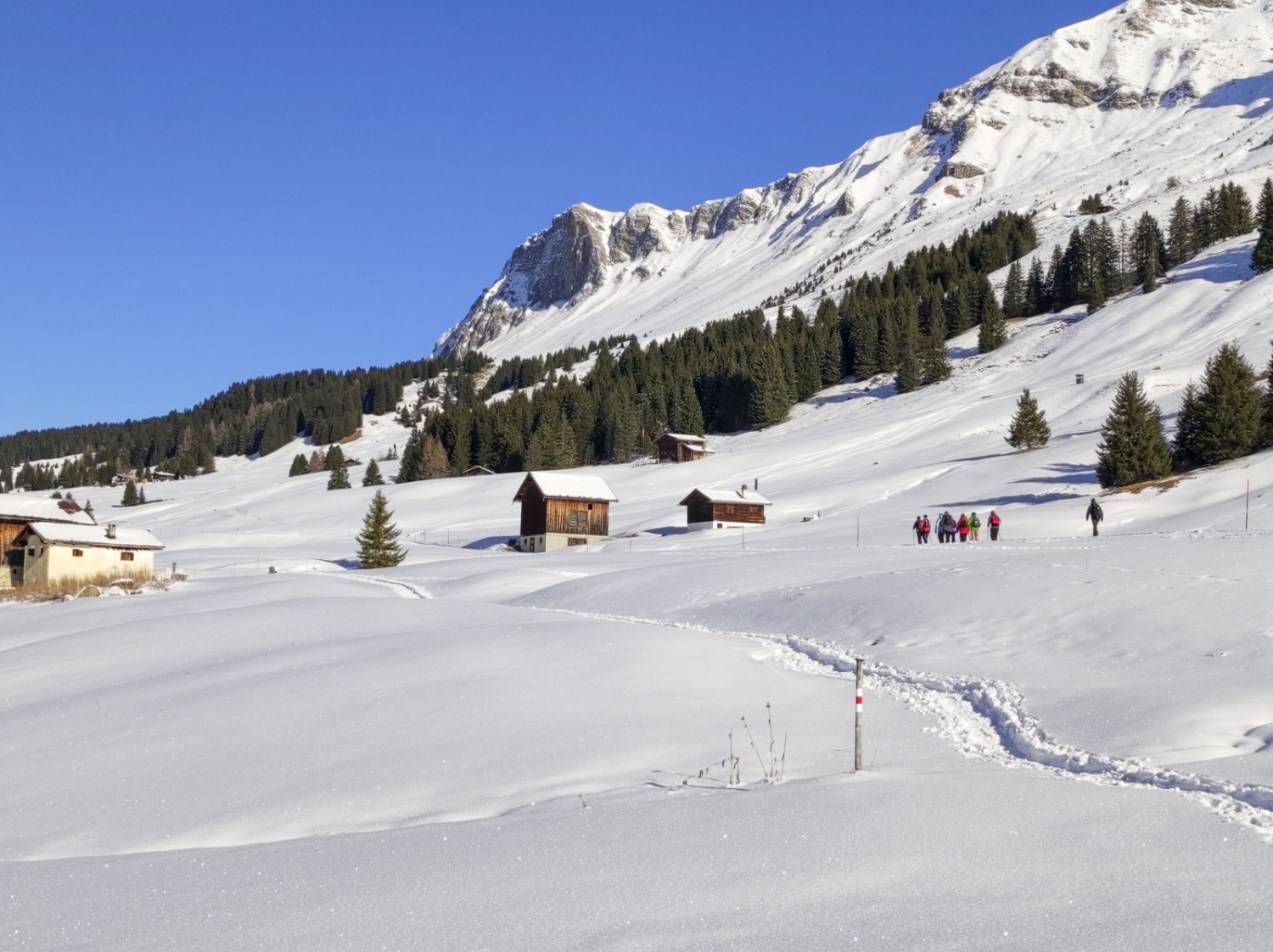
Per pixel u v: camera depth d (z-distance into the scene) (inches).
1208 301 5723.4
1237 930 309.7
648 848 427.8
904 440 4594.0
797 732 662.5
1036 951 302.7
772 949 317.1
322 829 540.1
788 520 3243.1
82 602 1958.7
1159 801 445.7
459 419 6560.0
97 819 593.3
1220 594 917.2
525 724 704.4
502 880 401.7
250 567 3011.8
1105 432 2768.2
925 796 472.1
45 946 372.5
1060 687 736.3
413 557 3100.4
